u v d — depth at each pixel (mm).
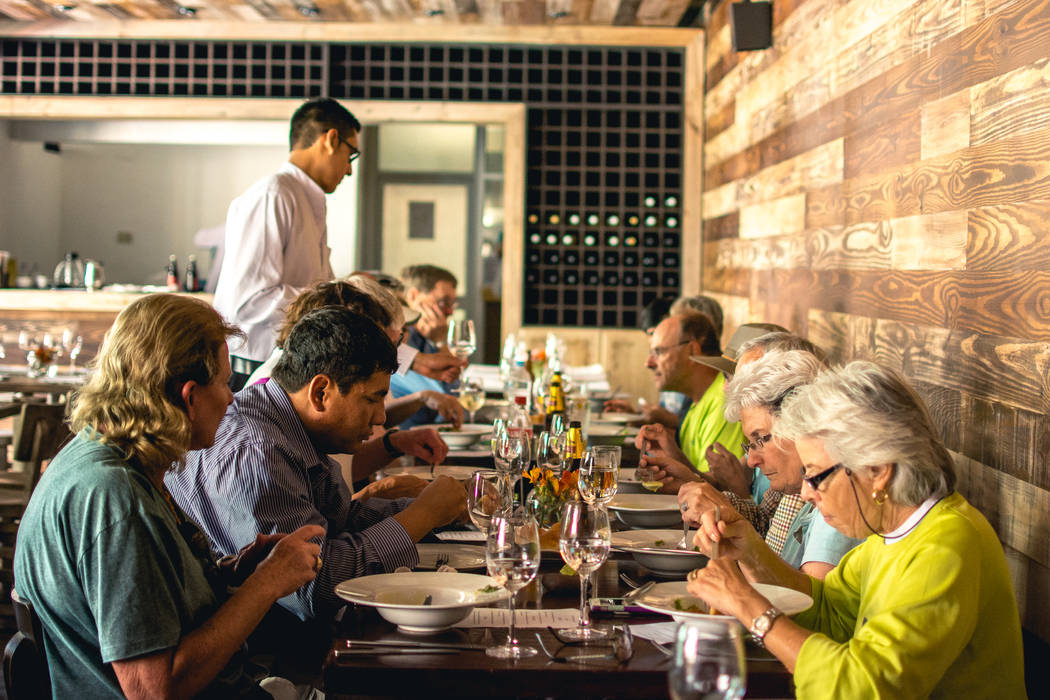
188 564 1405
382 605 1476
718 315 4332
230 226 3518
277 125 7352
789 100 4273
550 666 1344
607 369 6418
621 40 6254
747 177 5098
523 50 6301
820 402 1411
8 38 6176
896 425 1361
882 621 1294
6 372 5738
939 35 2629
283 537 1591
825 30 3738
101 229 9391
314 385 1879
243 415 1864
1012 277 2174
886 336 3012
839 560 1738
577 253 6488
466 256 8773
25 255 8953
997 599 1351
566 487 2227
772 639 1329
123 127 7605
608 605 1627
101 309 6277
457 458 3160
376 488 2414
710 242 6066
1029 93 2100
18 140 7980
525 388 4457
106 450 1390
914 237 2793
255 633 1862
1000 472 2221
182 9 5906
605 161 6406
